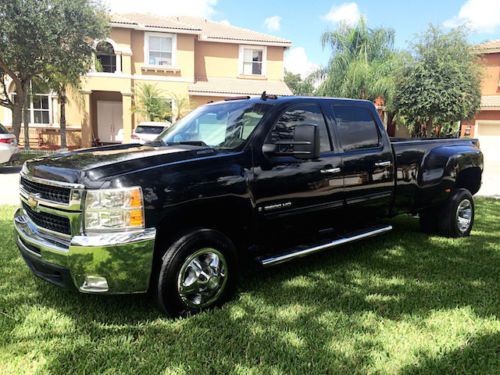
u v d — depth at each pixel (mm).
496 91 22859
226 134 4113
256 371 2742
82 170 3137
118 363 2811
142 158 3393
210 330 3250
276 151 3881
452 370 2801
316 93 25625
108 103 23547
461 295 4023
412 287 4211
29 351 2920
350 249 5516
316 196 4297
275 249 4277
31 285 4031
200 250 3445
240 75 24188
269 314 3547
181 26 22234
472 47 18484
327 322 3424
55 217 3299
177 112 21875
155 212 3158
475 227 6852
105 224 3039
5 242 5262
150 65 22203
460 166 5902
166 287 3301
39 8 14320
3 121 21672
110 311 3533
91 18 15633
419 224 6578
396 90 19016
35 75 16469
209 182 3455
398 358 2928
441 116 18000
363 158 4754
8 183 10555
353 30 24078
